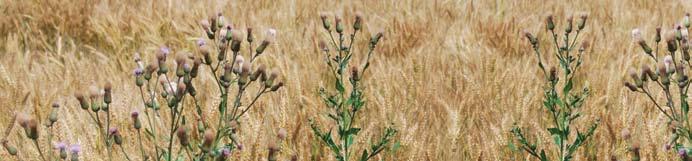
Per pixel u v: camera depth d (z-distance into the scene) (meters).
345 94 4.86
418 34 6.64
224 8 7.50
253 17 7.12
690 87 4.72
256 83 4.99
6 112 4.46
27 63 5.95
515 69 5.17
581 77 5.36
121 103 4.40
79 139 3.81
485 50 5.99
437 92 4.84
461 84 4.84
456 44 6.29
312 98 4.73
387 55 6.21
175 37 6.97
